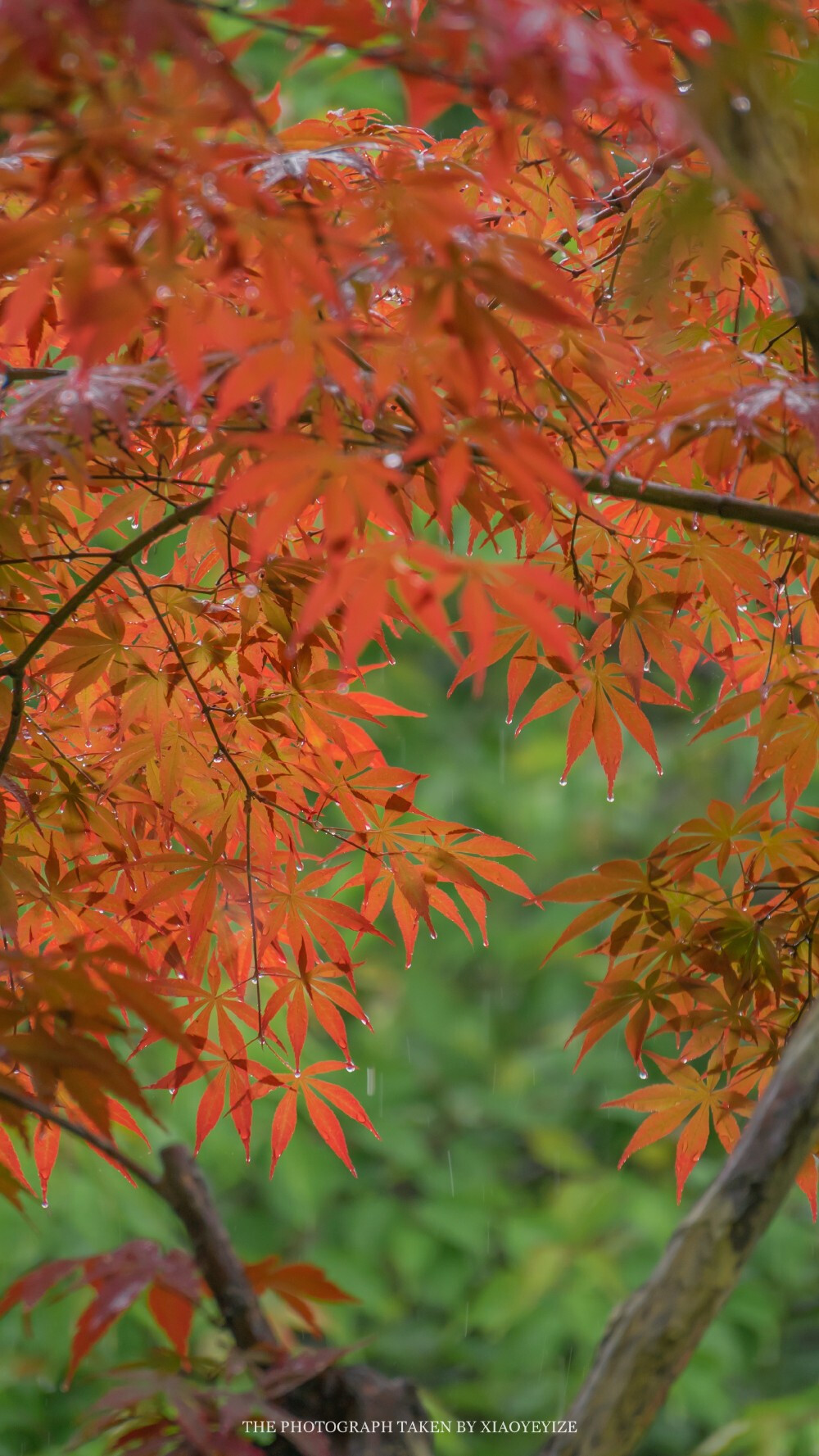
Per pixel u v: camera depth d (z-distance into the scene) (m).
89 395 2.17
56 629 2.28
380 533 2.40
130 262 2.11
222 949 2.35
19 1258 3.23
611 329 2.30
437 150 2.34
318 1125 2.36
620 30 2.22
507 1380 3.75
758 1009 2.34
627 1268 3.84
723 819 2.32
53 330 2.32
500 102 2.10
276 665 2.35
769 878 2.36
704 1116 2.35
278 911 2.34
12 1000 2.14
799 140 2.10
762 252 2.35
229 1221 4.07
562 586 2.04
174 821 2.34
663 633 2.36
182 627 2.36
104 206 2.10
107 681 2.38
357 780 2.35
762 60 2.10
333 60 3.51
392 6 2.18
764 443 2.26
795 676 2.35
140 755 2.34
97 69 2.06
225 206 2.20
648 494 2.25
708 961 2.33
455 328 2.12
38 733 2.35
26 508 2.26
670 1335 2.10
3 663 2.37
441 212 2.14
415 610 2.02
